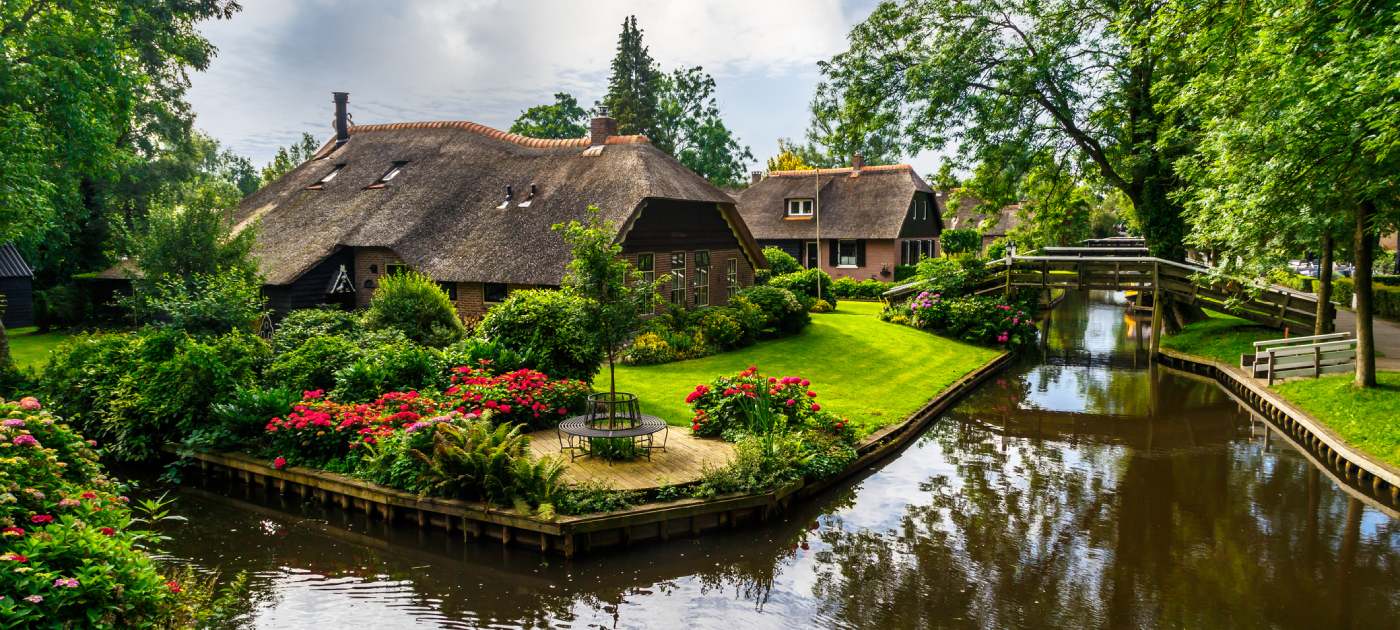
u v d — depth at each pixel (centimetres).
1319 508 1260
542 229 2314
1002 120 2536
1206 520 1206
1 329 1809
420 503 1118
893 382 2030
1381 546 1101
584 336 1298
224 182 2653
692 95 6400
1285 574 1012
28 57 2012
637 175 2380
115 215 2409
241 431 1350
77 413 1504
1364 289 1609
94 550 635
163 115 3366
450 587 971
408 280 1927
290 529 1159
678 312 2192
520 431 1384
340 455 1269
